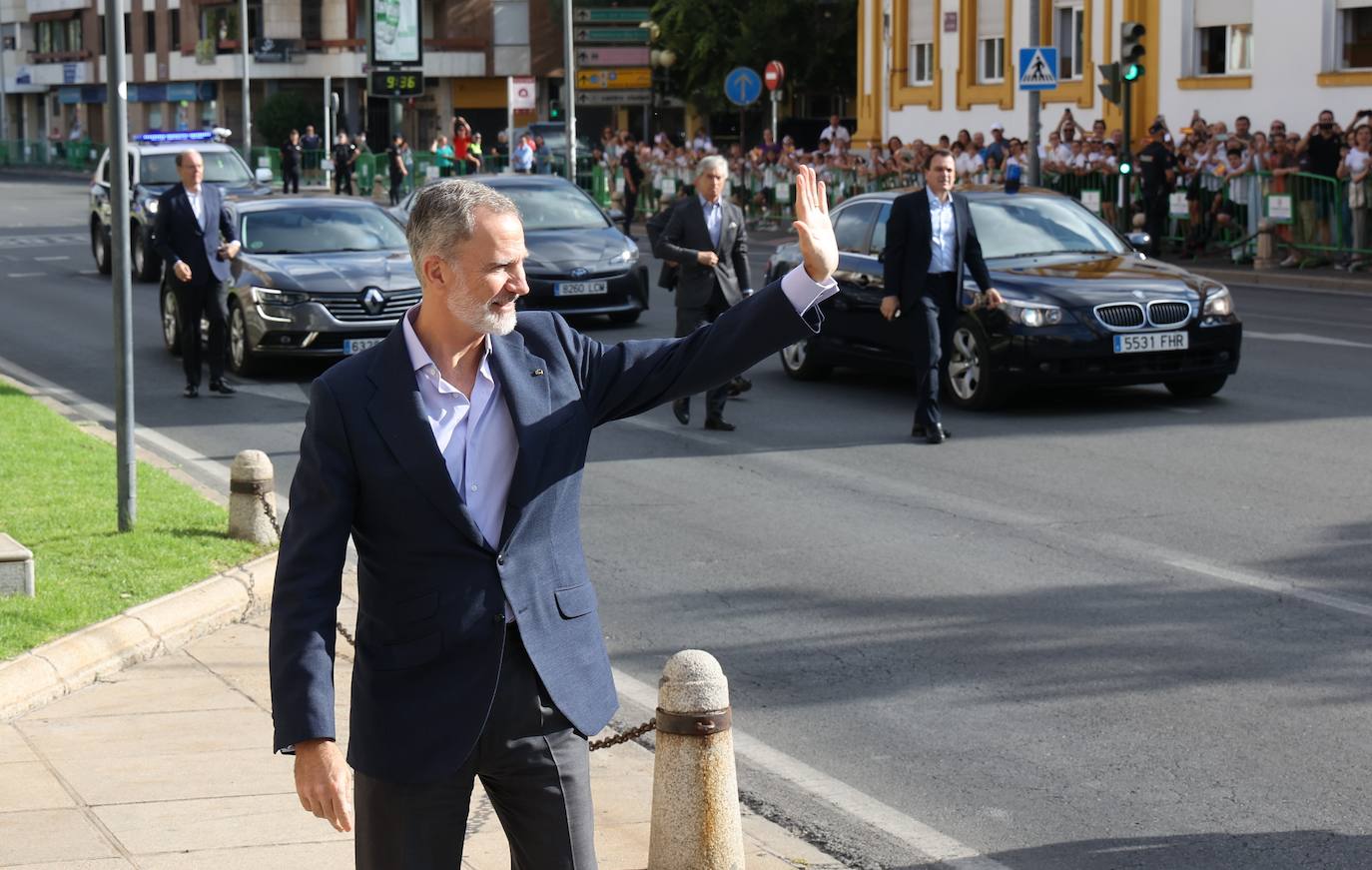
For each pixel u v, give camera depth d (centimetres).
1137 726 605
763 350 345
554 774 338
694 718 429
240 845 500
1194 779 554
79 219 4300
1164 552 860
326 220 1744
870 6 4134
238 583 766
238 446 1243
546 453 336
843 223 1516
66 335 1936
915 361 1200
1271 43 2986
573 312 1923
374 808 337
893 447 1183
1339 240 2348
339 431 331
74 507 928
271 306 1588
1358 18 2850
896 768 573
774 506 998
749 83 3600
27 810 527
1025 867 490
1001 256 1397
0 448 1123
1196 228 2603
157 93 7800
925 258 1172
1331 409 1288
